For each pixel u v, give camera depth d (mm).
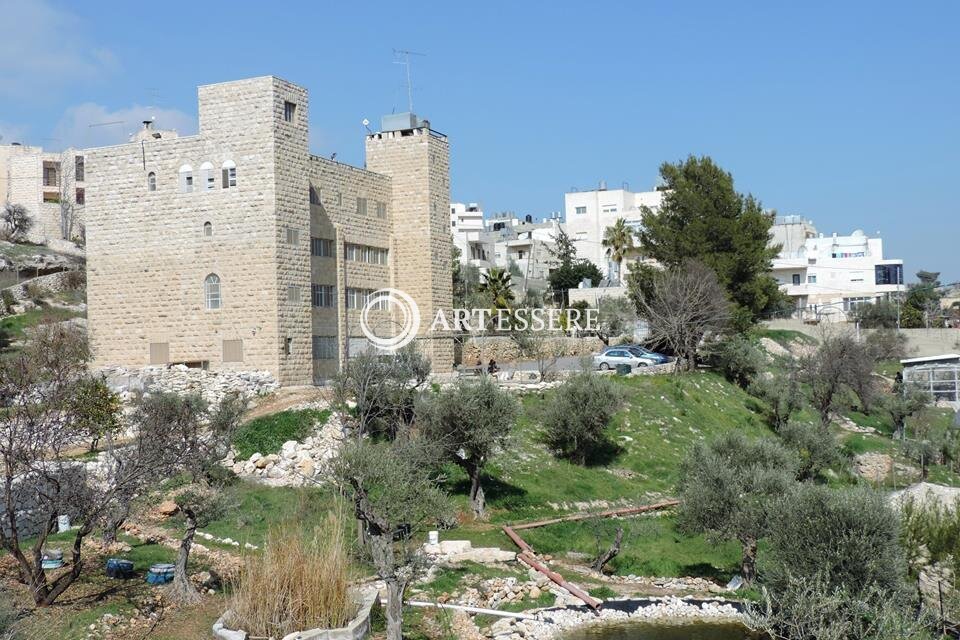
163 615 24578
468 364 74250
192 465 31344
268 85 54188
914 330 97750
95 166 58906
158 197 57219
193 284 56156
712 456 34781
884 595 23938
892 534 25547
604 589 31656
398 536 32375
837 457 50438
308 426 44375
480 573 31672
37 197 116375
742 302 76375
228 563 29375
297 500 37156
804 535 26031
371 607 25094
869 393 71000
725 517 32344
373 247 64375
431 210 66000
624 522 40375
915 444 59812
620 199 143500
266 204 54031
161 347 57000
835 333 95562
